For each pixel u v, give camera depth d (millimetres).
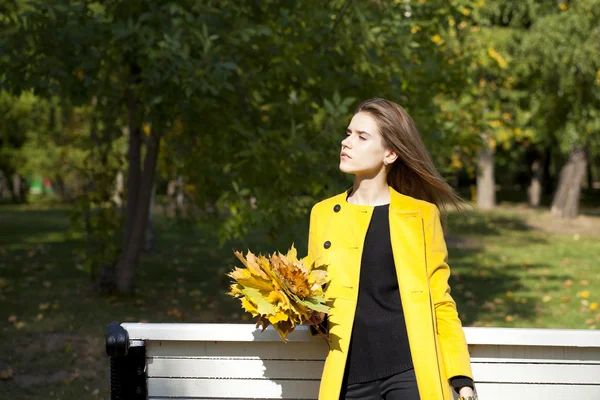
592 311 8867
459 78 8609
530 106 21172
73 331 7289
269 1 6859
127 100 8875
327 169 6434
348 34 6926
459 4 8062
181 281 10711
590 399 2682
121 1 7070
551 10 19469
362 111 2539
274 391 2703
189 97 6695
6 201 36969
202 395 2707
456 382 2301
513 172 51594
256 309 2297
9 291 9430
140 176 9391
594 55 18406
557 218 24812
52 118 17562
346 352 2355
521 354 2682
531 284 11070
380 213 2471
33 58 7121
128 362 2656
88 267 9133
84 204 9219
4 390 5344
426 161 2539
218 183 7348
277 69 7234
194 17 6969
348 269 2416
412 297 2334
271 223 6746
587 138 22094
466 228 20922
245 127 7117
